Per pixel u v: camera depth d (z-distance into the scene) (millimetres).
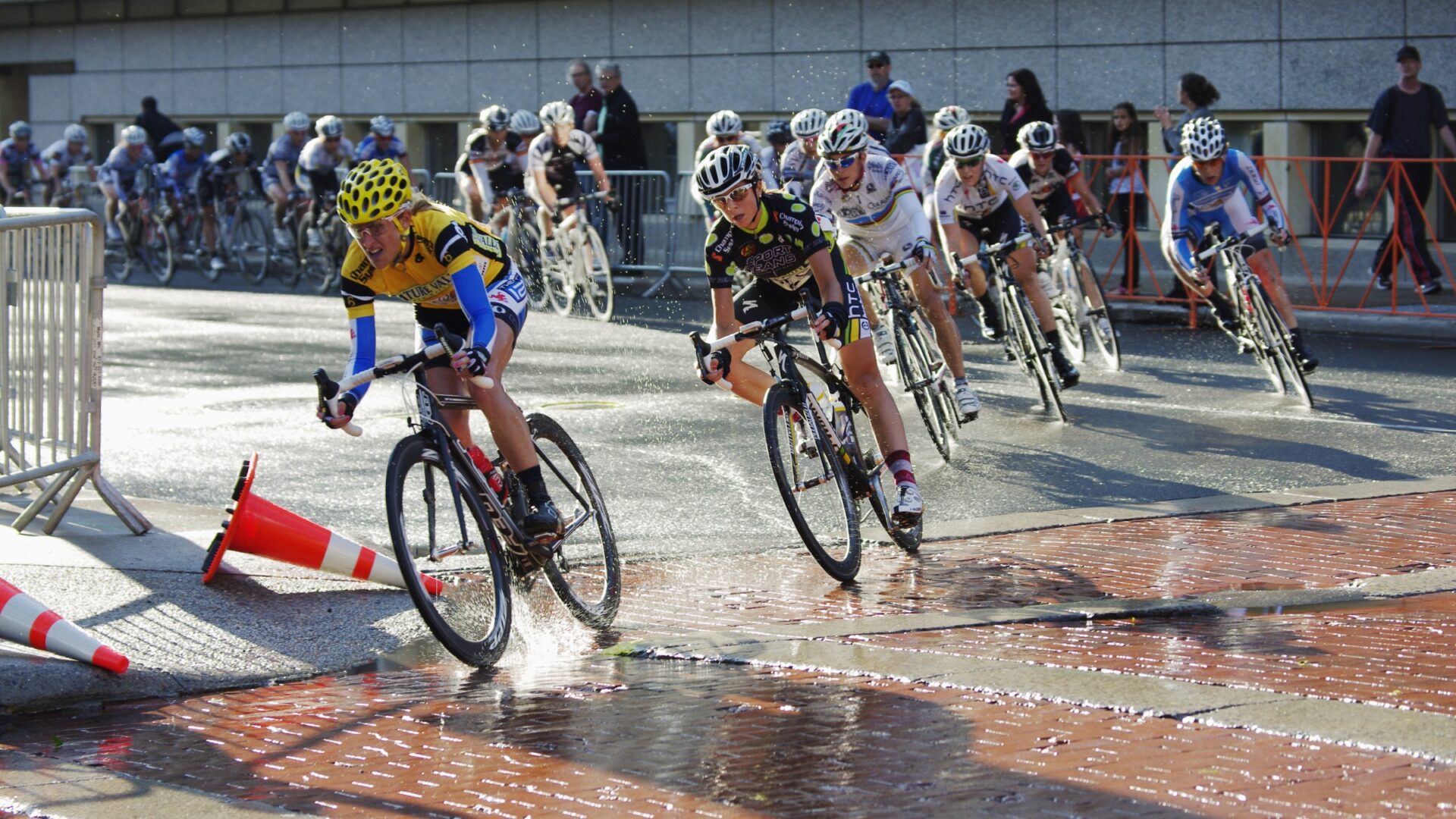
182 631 7727
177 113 38469
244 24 36781
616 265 25719
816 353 17797
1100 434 13430
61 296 9250
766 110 28922
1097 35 25188
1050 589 8664
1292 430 13367
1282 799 5094
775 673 6984
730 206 8883
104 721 6609
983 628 7781
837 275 9289
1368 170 20859
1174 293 21578
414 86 33906
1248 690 6359
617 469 12250
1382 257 19859
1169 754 5602
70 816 5359
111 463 12609
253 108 36906
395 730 6301
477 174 23609
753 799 5316
